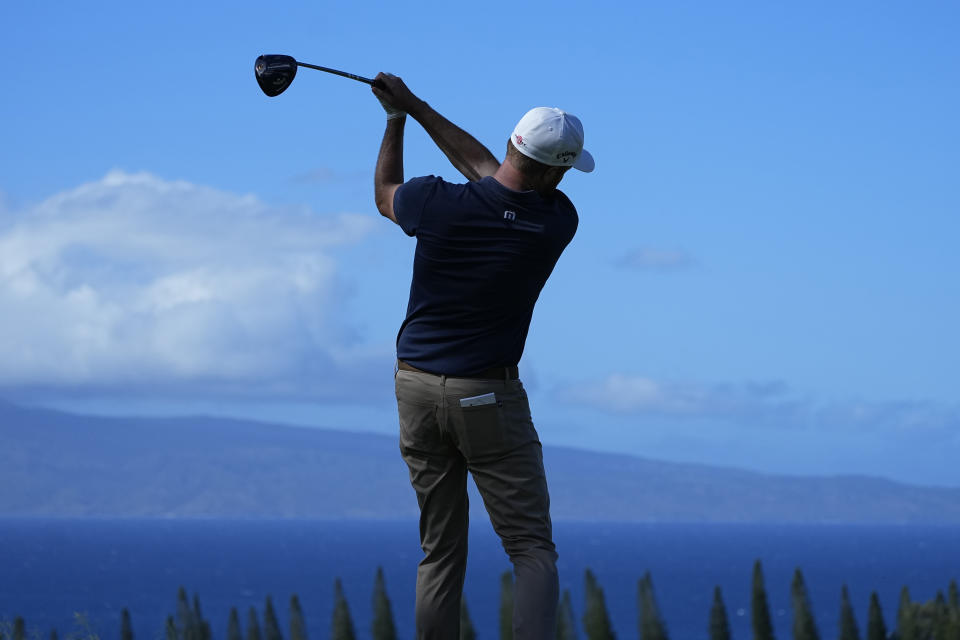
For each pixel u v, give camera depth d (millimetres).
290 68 6418
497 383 6211
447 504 6531
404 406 6395
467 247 6062
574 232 6371
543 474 6434
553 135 5969
